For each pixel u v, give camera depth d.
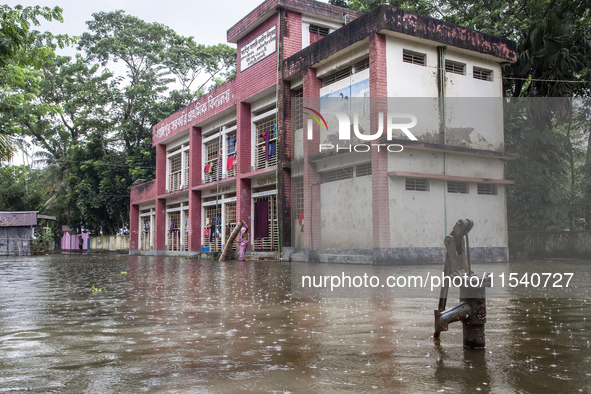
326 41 14.20
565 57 14.34
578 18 16.16
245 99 18.83
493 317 4.01
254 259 18.05
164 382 2.32
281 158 16.06
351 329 3.63
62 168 36.16
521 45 15.11
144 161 33.47
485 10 16.94
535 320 3.88
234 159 20.52
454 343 3.12
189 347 3.10
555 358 2.71
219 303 5.31
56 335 3.54
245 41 18.94
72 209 37.84
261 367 2.59
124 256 26.05
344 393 2.13
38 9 8.45
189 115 23.81
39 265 15.62
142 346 3.14
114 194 33.16
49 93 36.25
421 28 12.87
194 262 16.83
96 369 2.57
